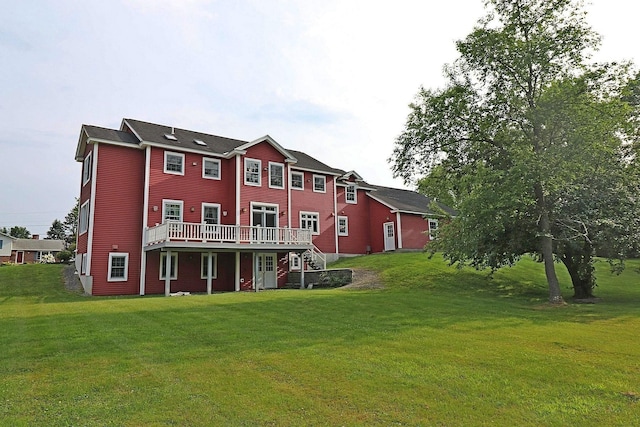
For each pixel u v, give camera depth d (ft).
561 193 47.98
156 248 61.87
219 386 16.69
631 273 74.74
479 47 47.21
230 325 29.68
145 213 66.90
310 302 42.11
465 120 49.49
